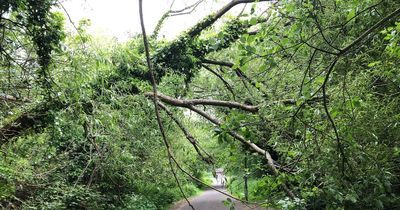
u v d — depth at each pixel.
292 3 3.48
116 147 8.66
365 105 4.77
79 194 9.51
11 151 7.01
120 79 8.30
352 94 4.71
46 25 4.22
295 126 4.70
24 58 4.59
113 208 11.74
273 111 4.99
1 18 3.83
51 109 5.70
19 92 5.18
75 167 10.31
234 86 10.39
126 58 8.07
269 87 5.93
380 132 5.25
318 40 4.43
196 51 10.49
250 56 3.32
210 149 10.21
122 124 8.11
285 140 5.88
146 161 10.81
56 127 6.04
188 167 13.05
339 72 5.36
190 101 8.15
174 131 10.98
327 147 4.38
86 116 6.20
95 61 5.45
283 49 3.22
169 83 9.88
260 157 5.58
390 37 4.38
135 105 8.11
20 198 7.75
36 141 7.51
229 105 7.71
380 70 5.22
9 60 4.52
